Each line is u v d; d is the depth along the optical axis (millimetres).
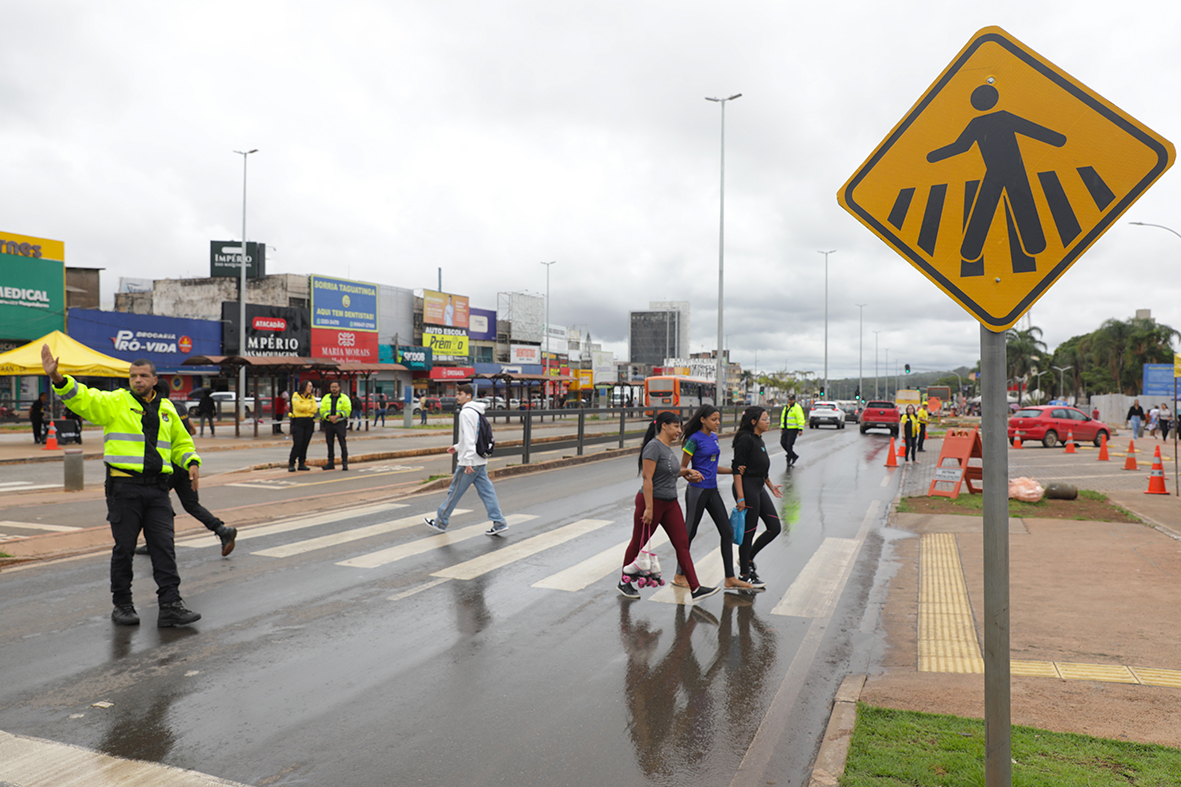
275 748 3811
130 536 5660
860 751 3637
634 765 3705
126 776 3500
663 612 6344
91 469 16812
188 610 5867
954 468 13414
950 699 4398
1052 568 7711
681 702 4480
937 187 2578
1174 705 4250
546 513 11031
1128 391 69375
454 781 3518
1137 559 8102
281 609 6195
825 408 40469
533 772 3615
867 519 11117
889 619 6211
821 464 19781
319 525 9867
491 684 4703
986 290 2518
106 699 4383
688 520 7086
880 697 4434
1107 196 2416
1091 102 2426
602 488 13773
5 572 7270
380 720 4160
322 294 46406
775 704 4477
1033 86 2480
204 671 4832
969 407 70375
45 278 32875
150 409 5781
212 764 3637
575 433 31547
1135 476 17344
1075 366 82938
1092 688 4523
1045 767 3418
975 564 8148
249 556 8078
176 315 47875
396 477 15258
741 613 6359
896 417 34156
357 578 7223
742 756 3822
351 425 33906
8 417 30500
